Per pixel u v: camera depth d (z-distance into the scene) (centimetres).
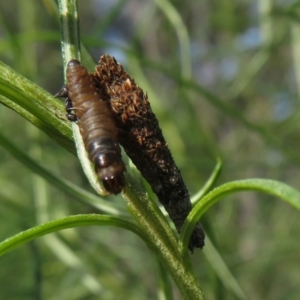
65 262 21
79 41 7
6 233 21
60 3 7
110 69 7
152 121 7
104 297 22
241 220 30
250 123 18
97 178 7
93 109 7
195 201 9
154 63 17
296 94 26
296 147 26
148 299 24
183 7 27
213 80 29
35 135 22
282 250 24
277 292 28
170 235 7
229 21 25
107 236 25
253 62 23
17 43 18
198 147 24
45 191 21
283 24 23
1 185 24
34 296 19
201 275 22
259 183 6
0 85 7
